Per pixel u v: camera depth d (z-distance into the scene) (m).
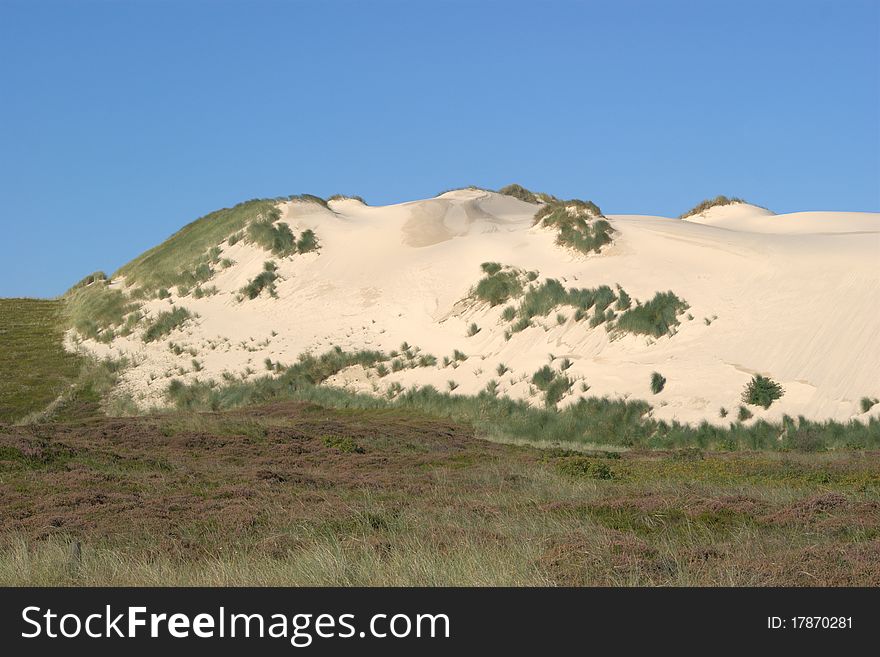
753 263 42.19
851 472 22.05
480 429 35.56
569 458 25.03
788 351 35.34
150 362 46.62
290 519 15.55
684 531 14.62
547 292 44.25
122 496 17.92
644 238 47.31
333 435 30.88
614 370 37.59
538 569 11.20
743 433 31.69
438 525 14.61
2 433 25.42
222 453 26.42
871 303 35.91
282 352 46.09
